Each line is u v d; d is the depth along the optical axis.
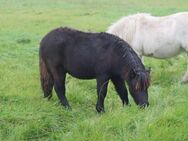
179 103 8.63
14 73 10.62
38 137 7.90
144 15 10.36
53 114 8.46
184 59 11.96
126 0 30.11
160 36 10.04
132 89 8.41
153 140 7.42
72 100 9.22
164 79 10.32
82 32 8.85
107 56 8.55
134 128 7.84
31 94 9.29
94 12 23.00
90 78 8.85
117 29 10.34
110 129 7.81
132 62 8.38
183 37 9.94
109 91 9.68
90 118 8.41
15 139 7.79
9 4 28.19
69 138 7.65
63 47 8.80
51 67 8.95
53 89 9.57
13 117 8.25
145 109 8.28
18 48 13.03
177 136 7.51
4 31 16.55
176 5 26.00
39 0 30.38
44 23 18.94
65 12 23.36
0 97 9.15
